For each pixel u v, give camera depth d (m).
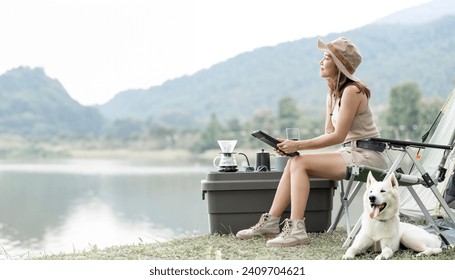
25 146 48.22
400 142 3.49
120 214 20.84
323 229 4.12
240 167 4.45
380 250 3.25
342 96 3.65
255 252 3.45
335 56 3.71
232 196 4.07
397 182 3.35
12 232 18.16
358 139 3.68
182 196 25.55
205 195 4.21
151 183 30.64
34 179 33.44
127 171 38.12
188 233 4.29
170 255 3.47
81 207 22.88
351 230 3.86
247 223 4.08
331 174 3.62
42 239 16.05
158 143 47.81
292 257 3.31
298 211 3.61
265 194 4.07
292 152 3.59
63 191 27.92
